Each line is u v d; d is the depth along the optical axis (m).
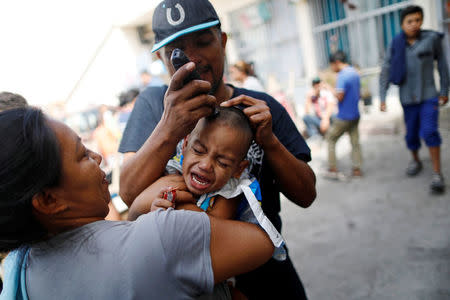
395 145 4.93
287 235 3.24
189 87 0.91
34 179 0.67
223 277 0.81
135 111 1.39
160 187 0.98
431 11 5.89
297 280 1.52
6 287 0.78
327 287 2.43
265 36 8.31
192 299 0.75
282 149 1.13
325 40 7.46
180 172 1.13
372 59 6.98
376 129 5.64
